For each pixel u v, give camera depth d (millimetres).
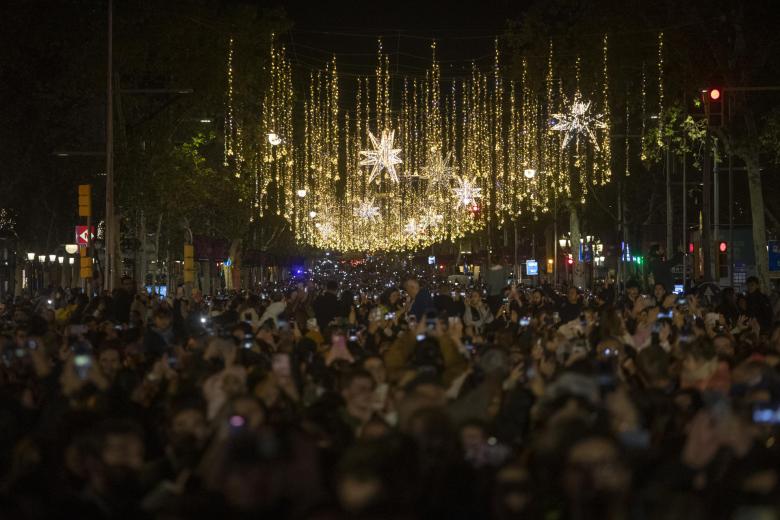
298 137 115625
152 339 29328
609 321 28172
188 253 79750
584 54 71188
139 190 68062
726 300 44875
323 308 38438
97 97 62969
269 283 135750
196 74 69688
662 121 67375
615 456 10555
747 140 62906
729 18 61844
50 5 60031
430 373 17453
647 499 10375
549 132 85812
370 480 9180
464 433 12539
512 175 99875
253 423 13383
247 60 71688
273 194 118438
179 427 14062
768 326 43844
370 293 88750
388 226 172125
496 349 19359
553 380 16016
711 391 16750
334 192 142875
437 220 141375
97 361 21469
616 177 90750
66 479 12422
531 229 134500
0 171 73938
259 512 9672
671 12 63469
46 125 71312
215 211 97125
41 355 21422
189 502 9734
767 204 87188
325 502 9047
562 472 10789
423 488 11586
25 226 86312
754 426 12977
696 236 96250
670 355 22109
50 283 104375
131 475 11953
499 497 10883
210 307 54938
